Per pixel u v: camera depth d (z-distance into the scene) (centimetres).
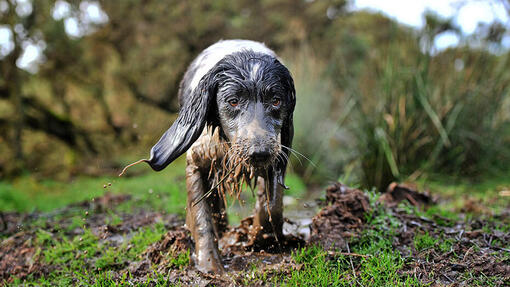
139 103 513
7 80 397
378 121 263
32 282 179
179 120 164
